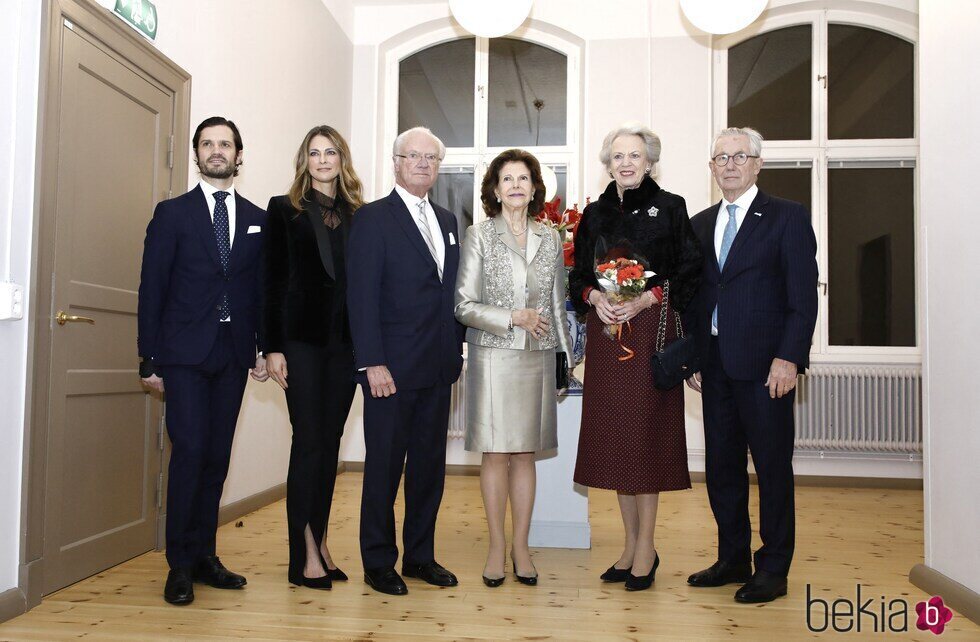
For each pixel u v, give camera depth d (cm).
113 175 312
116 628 238
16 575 255
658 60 618
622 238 281
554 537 365
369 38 656
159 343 276
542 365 287
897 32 622
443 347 283
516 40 666
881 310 618
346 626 241
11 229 251
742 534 295
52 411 272
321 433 283
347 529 394
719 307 281
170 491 272
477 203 665
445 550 353
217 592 278
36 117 263
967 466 270
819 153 622
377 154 655
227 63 422
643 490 278
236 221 290
